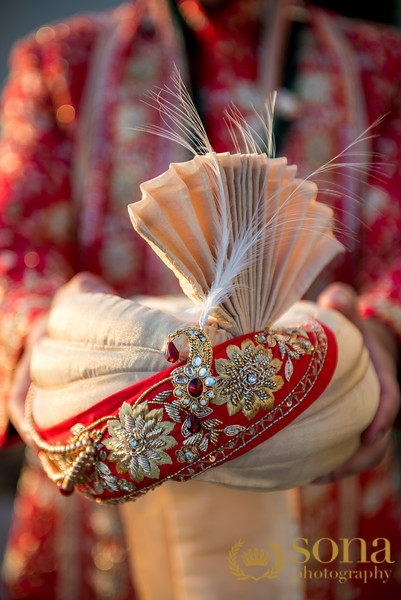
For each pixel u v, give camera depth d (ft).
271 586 2.84
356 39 4.34
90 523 4.20
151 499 3.05
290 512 2.94
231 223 2.36
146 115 4.04
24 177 3.99
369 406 2.66
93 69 4.16
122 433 2.37
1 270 3.80
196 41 4.14
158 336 2.42
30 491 4.34
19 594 4.40
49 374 2.56
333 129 4.07
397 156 4.24
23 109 4.14
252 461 2.44
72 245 4.16
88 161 4.09
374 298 3.70
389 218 4.07
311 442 2.46
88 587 4.28
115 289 4.11
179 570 2.86
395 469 4.57
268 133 2.62
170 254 2.30
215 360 2.38
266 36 4.18
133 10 4.28
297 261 2.53
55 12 10.66
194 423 2.33
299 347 2.48
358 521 4.19
